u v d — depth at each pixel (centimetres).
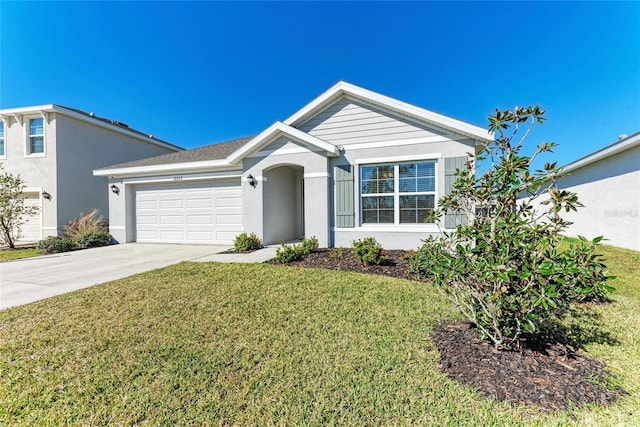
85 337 386
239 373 306
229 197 1202
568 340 367
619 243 1088
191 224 1255
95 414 251
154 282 624
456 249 346
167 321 432
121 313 463
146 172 1266
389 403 257
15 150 1483
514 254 291
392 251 907
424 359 325
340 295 538
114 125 1717
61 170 1456
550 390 265
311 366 316
